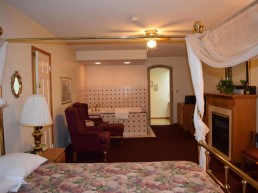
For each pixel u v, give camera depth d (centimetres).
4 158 188
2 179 159
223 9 285
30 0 247
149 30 378
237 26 167
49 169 213
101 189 171
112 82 777
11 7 259
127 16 309
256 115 377
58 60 448
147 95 779
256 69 377
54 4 260
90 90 777
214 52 197
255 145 363
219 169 364
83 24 347
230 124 391
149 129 705
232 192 287
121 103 780
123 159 427
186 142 546
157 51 648
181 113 714
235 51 171
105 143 419
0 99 206
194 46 217
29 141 297
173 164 222
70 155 455
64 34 410
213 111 472
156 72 930
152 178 190
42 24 345
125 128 627
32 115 242
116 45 530
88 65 759
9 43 253
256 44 152
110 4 264
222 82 436
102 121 581
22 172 174
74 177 194
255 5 149
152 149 490
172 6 273
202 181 182
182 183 178
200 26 228
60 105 459
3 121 238
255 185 139
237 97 372
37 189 172
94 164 228
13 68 262
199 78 231
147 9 282
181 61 775
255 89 379
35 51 323
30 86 309
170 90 784
